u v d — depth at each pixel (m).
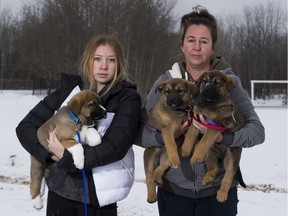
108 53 4.80
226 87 4.56
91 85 4.96
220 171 4.64
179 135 4.73
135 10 39.78
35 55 45.16
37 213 7.61
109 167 4.45
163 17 41.19
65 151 4.34
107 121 4.62
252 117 4.68
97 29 40.06
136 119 4.50
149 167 4.88
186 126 4.59
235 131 4.52
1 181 10.38
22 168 11.68
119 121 4.43
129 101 4.53
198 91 4.73
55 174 4.50
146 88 39.09
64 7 41.84
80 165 4.26
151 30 40.22
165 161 4.67
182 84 4.72
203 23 4.82
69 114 4.57
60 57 42.12
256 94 48.09
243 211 8.01
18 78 63.72
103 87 4.90
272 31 58.88
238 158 4.58
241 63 59.62
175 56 39.47
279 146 13.27
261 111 25.53
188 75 5.12
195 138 4.57
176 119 4.59
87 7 41.41
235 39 60.47
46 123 4.77
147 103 5.21
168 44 40.16
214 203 4.62
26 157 12.44
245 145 4.46
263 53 58.75
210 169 4.52
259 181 10.38
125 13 39.94
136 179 10.29
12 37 65.56
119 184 4.46
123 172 4.52
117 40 4.93
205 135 4.38
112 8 40.00
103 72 4.80
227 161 4.55
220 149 4.61
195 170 4.57
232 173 4.52
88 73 4.96
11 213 7.62
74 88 4.93
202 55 4.83
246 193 9.30
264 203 8.57
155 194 4.86
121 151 4.36
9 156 12.49
